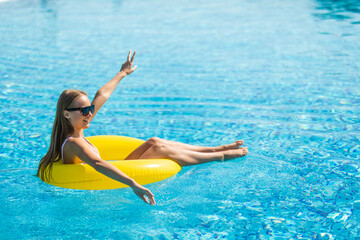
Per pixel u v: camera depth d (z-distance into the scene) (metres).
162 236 4.16
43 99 8.86
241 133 7.10
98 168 4.84
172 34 15.53
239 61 11.82
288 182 5.25
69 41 14.40
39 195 4.99
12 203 4.80
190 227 4.32
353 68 10.76
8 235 4.20
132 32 15.93
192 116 7.97
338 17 17.75
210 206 4.71
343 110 8.02
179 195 4.99
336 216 4.46
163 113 8.16
